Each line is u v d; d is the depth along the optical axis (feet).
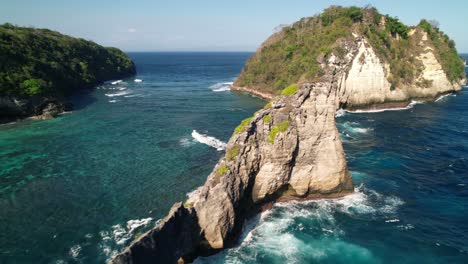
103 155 155.84
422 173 132.05
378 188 117.19
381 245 85.87
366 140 177.88
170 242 70.44
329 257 81.20
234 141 90.27
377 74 268.21
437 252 83.61
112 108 265.75
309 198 105.09
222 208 80.89
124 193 118.01
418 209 103.50
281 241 86.79
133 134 190.70
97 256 84.33
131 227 97.04
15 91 236.02
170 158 151.64
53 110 244.22
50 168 140.56
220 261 79.51
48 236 93.09
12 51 276.41
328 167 101.96
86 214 104.37
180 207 73.36
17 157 153.38
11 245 89.40
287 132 93.97
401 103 279.08
